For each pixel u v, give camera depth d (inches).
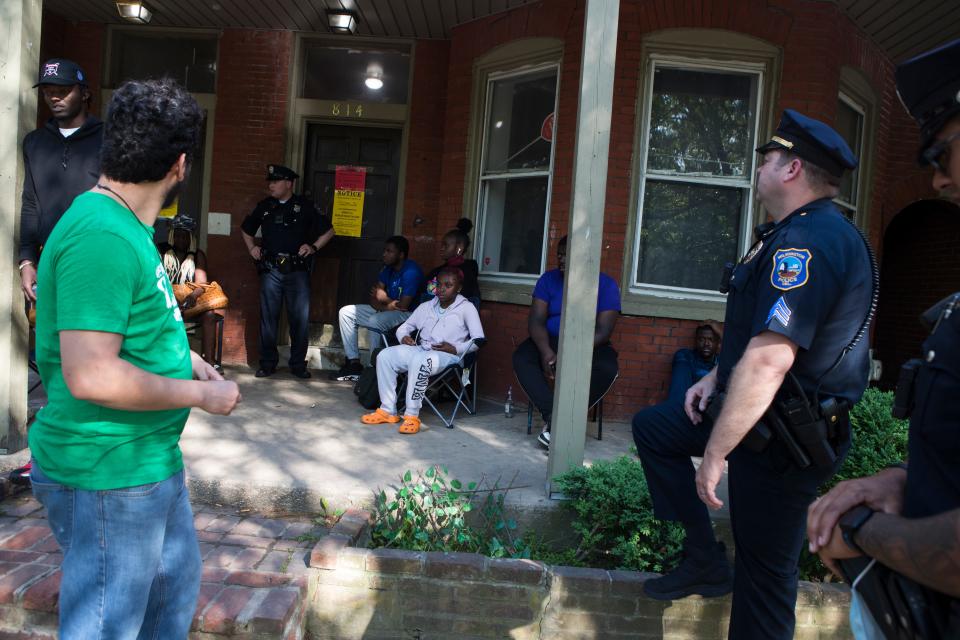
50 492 71.6
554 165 218.1
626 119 211.2
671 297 215.5
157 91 72.1
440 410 216.5
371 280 274.8
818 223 85.8
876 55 241.4
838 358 85.4
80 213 69.1
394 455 163.9
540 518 138.8
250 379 244.5
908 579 49.6
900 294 334.3
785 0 209.6
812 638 119.7
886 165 265.4
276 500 140.9
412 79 265.7
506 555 131.0
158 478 72.9
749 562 94.6
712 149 218.7
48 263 69.5
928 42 233.6
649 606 118.7
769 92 212.4
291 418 192.7
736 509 93.4
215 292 239.5
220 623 103.9
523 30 228.2
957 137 48.1
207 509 140.8
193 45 274.7
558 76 218.5
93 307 64.8
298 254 248.7
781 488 88.6
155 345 72.3
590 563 134.7
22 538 121.4
